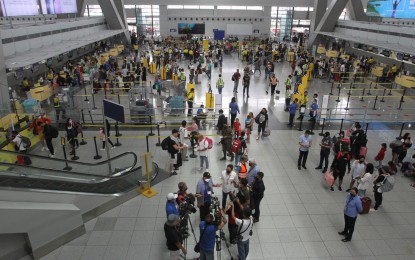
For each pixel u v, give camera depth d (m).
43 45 17.94
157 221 7.61
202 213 6.80
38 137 11.63
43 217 6.43
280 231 7.25
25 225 6.20
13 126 11.15
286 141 12.15
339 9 29.84
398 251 6.70
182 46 33.44
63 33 21.22
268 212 7.92
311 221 7.61
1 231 5.90
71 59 24.88
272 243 6.88
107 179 8.26
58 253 6.61
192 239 6.96
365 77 22.72
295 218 7.71
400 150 9.98
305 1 40.78
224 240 6.82
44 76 19.33
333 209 8.07
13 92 14.21
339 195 8.69
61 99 14.66
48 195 6.68
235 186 7.67
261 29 43.03
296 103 13.36
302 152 9.82
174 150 9.35
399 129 13.37
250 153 11.13
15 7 16.66
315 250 6.70
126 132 12.91
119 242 6.92
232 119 13.08
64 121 13.48
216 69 25.80
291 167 10.20
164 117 14.23
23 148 10.13
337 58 26.34
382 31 23.25
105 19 32.78
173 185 9.09
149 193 8.66
